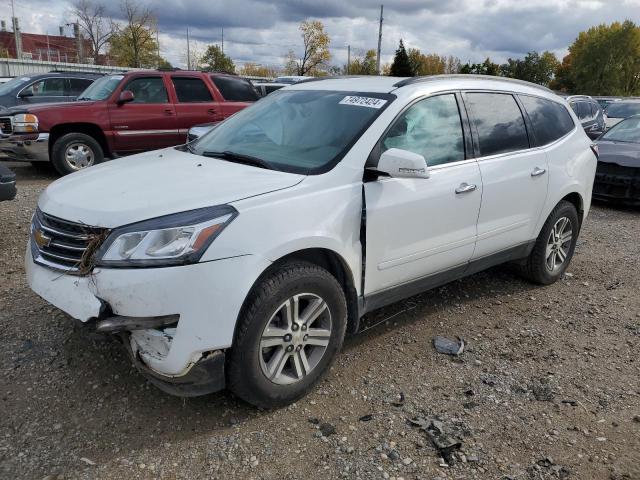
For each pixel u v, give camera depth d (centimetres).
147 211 277
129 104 988
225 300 276
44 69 3566
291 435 295
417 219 370
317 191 318
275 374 307
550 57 7662
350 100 387
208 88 1071
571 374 372
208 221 276
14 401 309
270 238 290
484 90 441
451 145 402
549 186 483
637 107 1805
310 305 316
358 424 307
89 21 5250
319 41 5284
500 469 278
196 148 412
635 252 662
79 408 307
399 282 377
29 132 913
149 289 263
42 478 257
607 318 465
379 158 347
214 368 284
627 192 888
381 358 379
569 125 526
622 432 312
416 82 395
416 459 282
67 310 279
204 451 280
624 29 7556
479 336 420
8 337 373
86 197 302
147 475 262
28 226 625
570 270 583
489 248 443
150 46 5294
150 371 281
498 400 337
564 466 282
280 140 378
